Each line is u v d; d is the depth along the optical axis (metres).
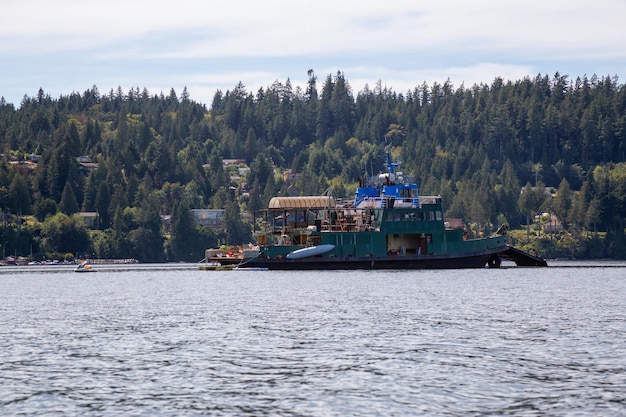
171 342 90.81
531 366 76.12
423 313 115.19
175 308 126.19
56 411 63.41
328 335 94.44
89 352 85.12
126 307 129.38
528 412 62.09
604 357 80.00
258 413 62.66
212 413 62.75
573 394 66.56
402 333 95.44
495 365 76.69
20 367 77.75
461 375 72.94
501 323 103.88
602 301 132.50
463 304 127.38
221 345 88.50
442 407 63.41
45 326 105.56
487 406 63.59
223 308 124.62
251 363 78.81
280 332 97.12
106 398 66.81
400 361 78.81
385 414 61.84
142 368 77.06
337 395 67.00
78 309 127.06
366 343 88.62
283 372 74.94
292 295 144.75
